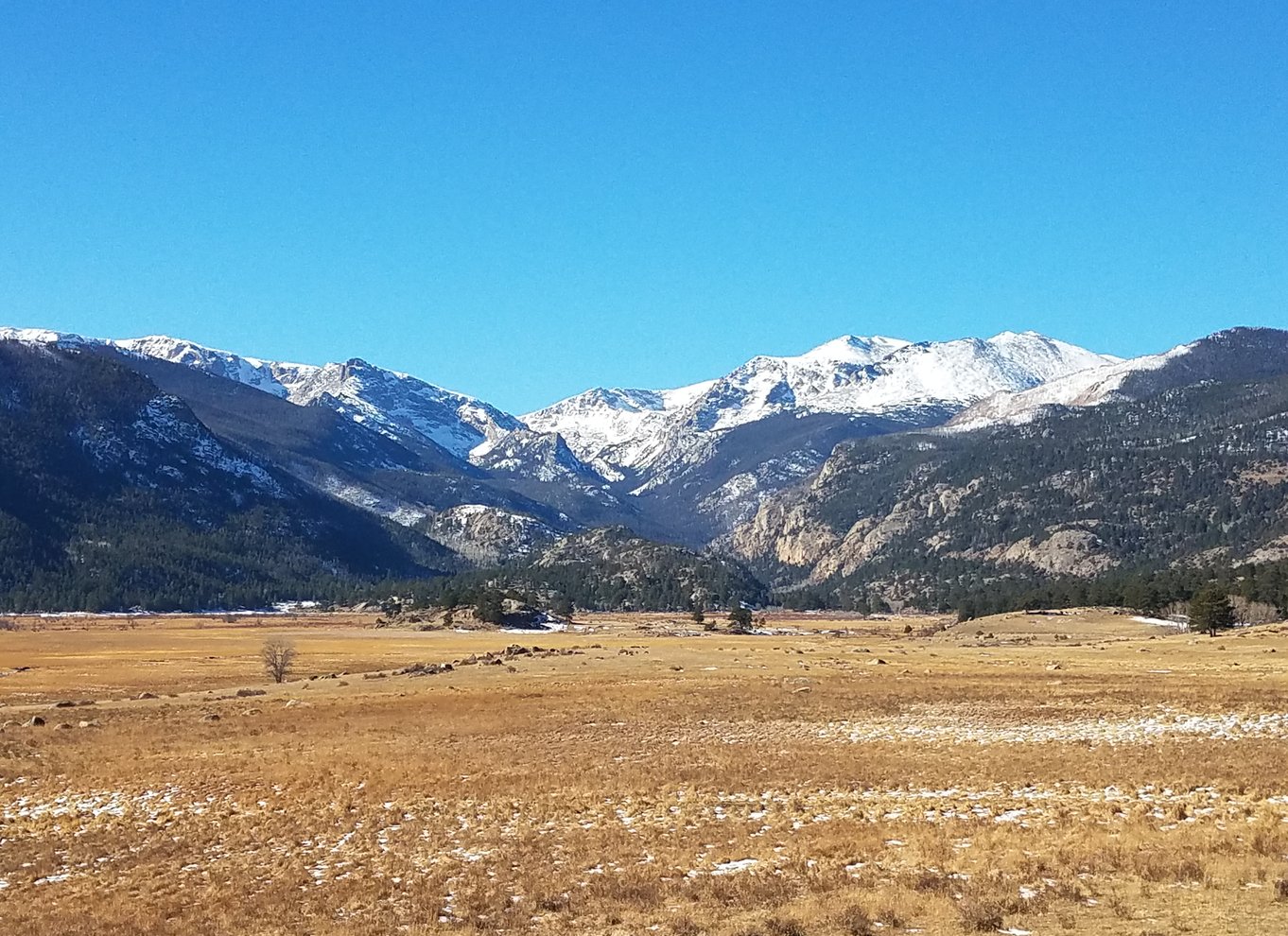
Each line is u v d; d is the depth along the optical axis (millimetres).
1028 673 108250
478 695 96312
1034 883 28734
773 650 168250
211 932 29812
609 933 27203
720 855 35062
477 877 34250
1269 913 24688
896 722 72750
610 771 56375
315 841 41938
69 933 30656
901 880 29938
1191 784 45219
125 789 56688
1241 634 170125
